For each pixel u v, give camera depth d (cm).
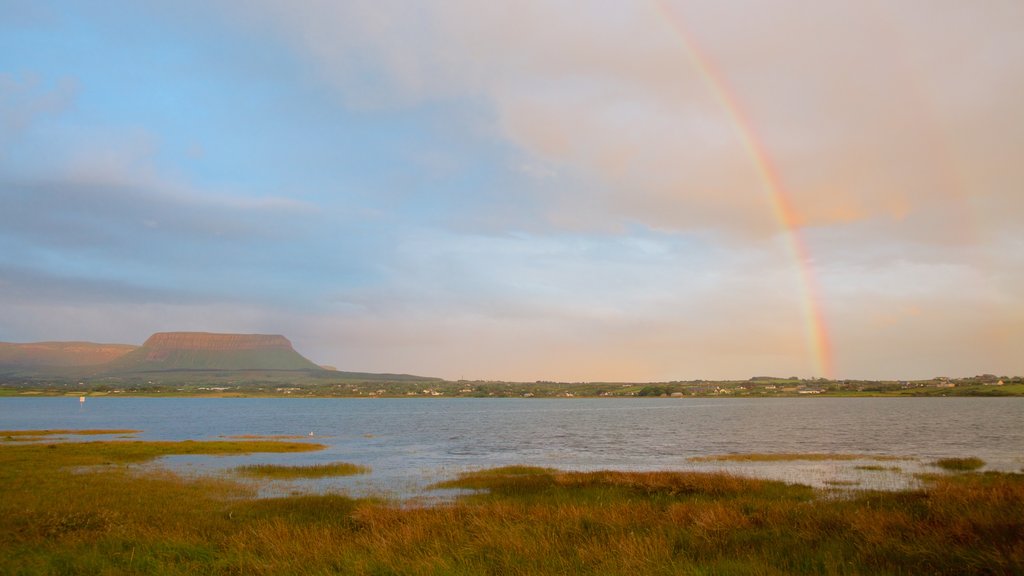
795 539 1391
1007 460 4875
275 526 1661
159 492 2911
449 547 1320
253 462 4925
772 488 2830
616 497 2656
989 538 1243
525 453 6106
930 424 10862
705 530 1504
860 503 2152
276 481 3688
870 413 16038
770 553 1268
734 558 1224
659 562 1157
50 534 1580
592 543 1348
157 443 6500
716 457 5344
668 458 5391
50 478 3353
